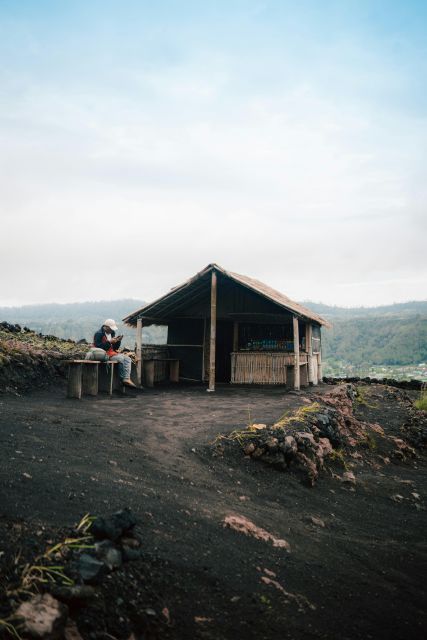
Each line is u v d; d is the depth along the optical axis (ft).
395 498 24.90
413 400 63.16
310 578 14.19
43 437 20.65
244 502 19.20
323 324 58.34
